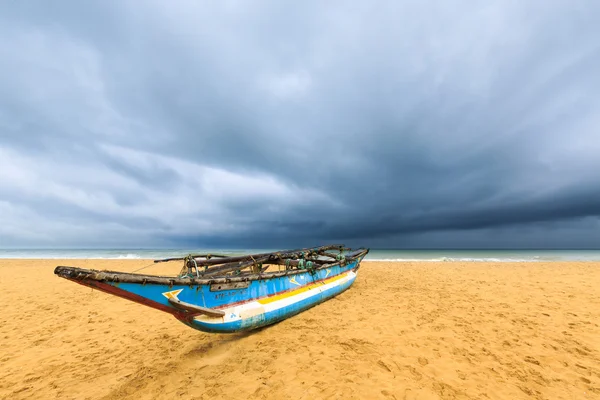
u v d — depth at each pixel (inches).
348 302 323.3
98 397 155.9
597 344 204.8
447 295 357.7
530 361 179.8
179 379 169.9
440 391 146.0
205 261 303.3
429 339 213.2
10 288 454.0
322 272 337.7
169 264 877.8
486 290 390.0
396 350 194.1
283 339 217.3
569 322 251.0
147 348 220.5
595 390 148.9
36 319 297.9
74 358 205.6
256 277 239.1
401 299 336.2
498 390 148.1
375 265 778.2
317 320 258.7
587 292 371.9
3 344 233.0
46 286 468.8
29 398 156.9
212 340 228.8
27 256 1449.3
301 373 165.5
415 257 1212.5
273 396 144.6
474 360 180.7
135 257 1338.6
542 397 142.6
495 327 238.5
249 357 190.9
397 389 146.9
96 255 1529.3
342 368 169.6
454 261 952.9
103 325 277.6
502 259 1069.1
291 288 279.6
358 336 219.1
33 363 198.8
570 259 1069.1
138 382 169.2
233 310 213.9
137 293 164.2
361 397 140.3
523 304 311.6
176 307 176.9
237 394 149.1
